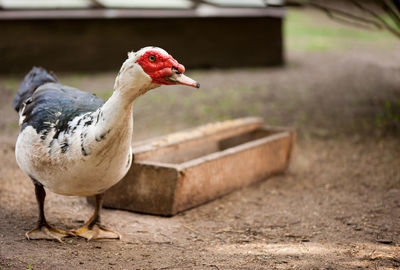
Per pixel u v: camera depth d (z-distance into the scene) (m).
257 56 12.96
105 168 3.48
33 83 4.39
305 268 3.62
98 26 11.52
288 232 4.39
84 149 3.41
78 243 3.97
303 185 5.70
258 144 5.64
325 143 7.24
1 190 5.11
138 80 3.28
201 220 4.64
